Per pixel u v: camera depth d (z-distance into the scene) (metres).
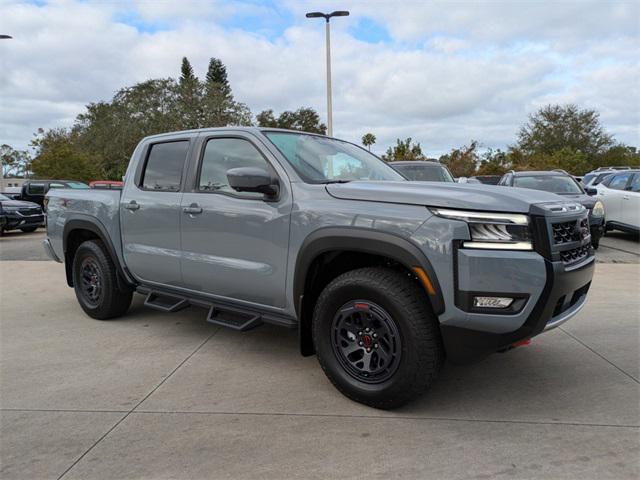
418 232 2.75
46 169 35.53
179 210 4.05
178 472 2.35
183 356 3.99
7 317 5.25
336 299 3.08
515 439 2.63
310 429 2.76
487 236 2.66
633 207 10.38
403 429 2.75
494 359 3.85
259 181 3.24
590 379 3.45
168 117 41.47
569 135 50.88
